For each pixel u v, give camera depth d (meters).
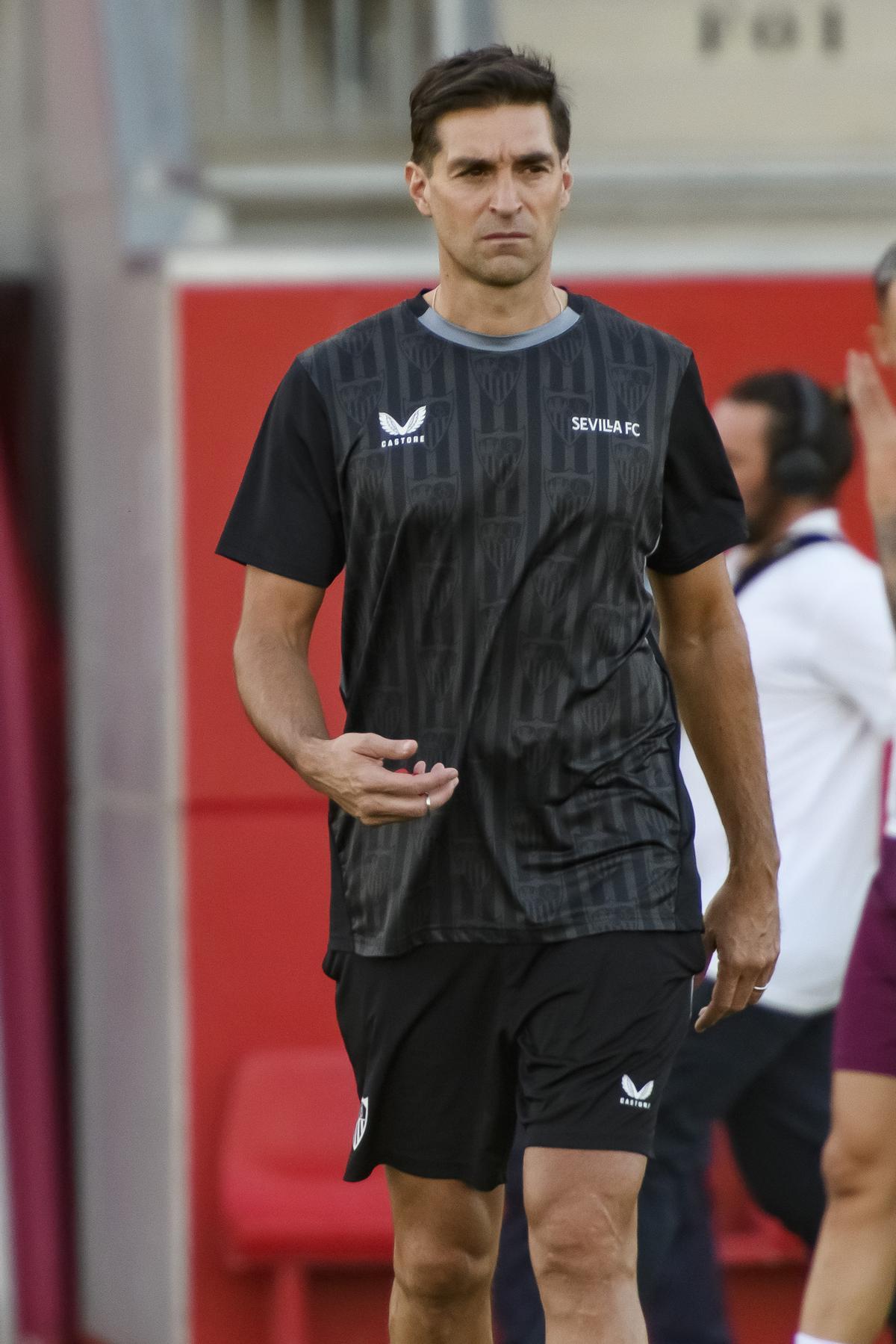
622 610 9.72
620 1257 9.59
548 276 9.73
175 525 18.08
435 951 9.92
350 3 19.02
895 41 18.95
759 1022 14.34
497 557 9.45
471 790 9.67
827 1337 12.66
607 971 9.71
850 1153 12.73
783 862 14.39
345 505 9.66
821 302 18.45
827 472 14.58
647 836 9.84
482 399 9.51
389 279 18.16
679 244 18.55
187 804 18.17
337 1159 17.67
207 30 18.95
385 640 9.71
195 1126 18.22
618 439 9.54
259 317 18.08
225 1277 18.19
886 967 12.64
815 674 14.28
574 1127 9.63
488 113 9.38
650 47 18.77
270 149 18.94
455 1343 10.85
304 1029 18.31
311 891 18.33
